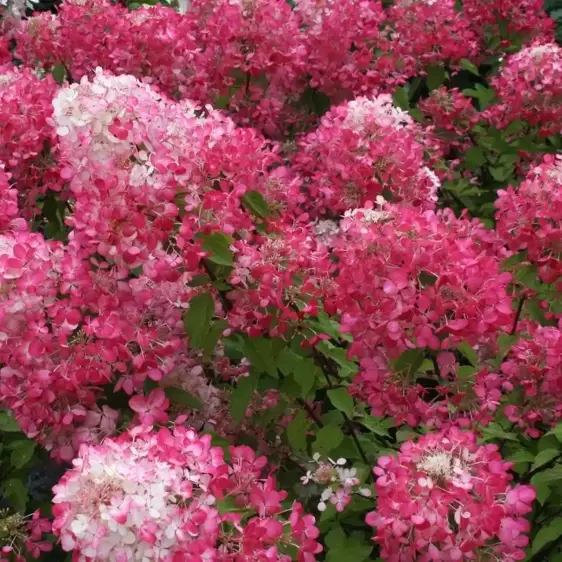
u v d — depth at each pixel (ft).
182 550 2.87
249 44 5.36
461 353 4.07
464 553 3.06
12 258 3.37
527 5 6.78
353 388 3.76
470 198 6.18
